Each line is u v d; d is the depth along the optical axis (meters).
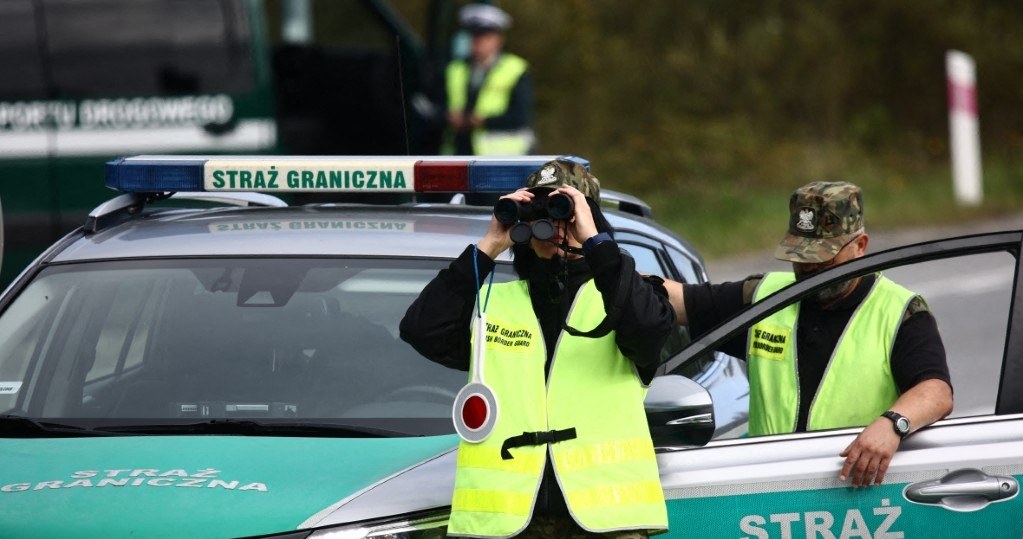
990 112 79.56
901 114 78.56
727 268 51.31
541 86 69.94
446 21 49.34
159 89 36.47
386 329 16.42
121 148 36.19
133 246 17.84
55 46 35.78
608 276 13.34
